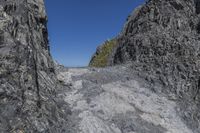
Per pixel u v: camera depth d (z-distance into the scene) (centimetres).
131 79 3662
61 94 2961
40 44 2978
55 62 3644
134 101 3219
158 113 3136
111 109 2980
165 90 3591
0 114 1969
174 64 3834
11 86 2134
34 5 3045
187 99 3500
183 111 3309
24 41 2469
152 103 3284
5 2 2505
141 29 4656
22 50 2380
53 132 2325
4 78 2120
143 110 3117
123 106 3077
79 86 3250
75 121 2639
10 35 2334
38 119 2239
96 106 2934
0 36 2259
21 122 2059
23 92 2220
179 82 3650
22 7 2691
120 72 3809
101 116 2833
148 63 4000
